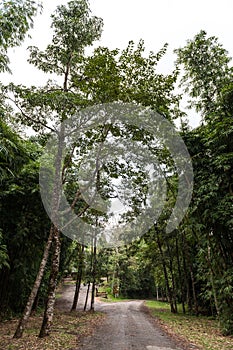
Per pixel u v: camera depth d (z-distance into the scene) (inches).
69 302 841.5
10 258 410.0
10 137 303.0
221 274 380.2
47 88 339.3
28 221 401.4
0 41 241.3
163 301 1224.2
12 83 301.7
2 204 388.5
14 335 274.7
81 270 626.8
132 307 779.4
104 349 251.1
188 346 272.5
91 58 304.2
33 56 335.6
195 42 437.4
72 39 334.3
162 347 265.0
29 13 247.6
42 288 612.1
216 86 420.5
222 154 342.6
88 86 299.3
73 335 313.1
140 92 297.7
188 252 666.2
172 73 315.6
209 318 537.6
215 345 277.4
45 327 289.4
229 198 339.9
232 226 341.1
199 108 437.1
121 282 1255.5
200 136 386.3
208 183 349.7
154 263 773.9
